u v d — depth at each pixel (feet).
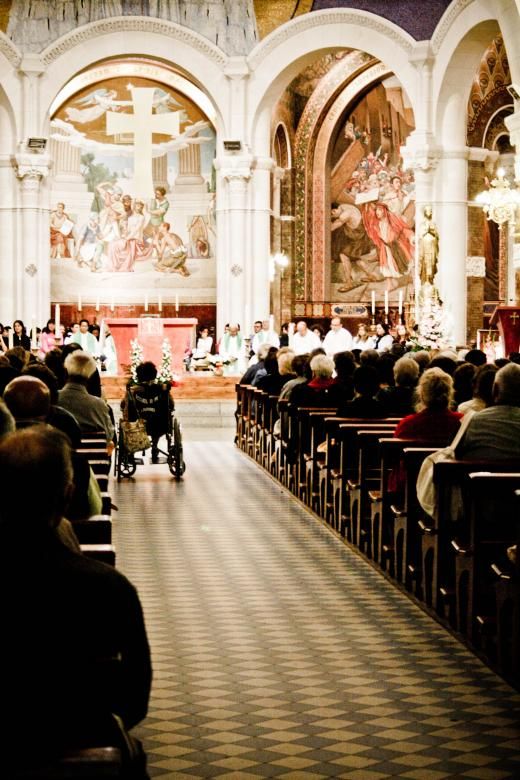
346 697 26.09
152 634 31.71
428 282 102.47
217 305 120.26
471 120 122.83
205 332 111.55
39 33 115.65
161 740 23.22
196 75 116.98
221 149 117.50
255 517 51.70
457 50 106.11
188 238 131.44
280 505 55.11
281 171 135.44
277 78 116.47
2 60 115.14
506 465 30.91
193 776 21.25
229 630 32.17
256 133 117.91
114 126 119.75
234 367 106.93
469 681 27.37
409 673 28.02
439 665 28.73
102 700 13.61
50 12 115.75
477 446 31.76
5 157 116.06
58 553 13.52
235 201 117.19
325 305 144.77
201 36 116.16
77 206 130.00
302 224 143.84
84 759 12.73
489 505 29.86
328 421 46.50
